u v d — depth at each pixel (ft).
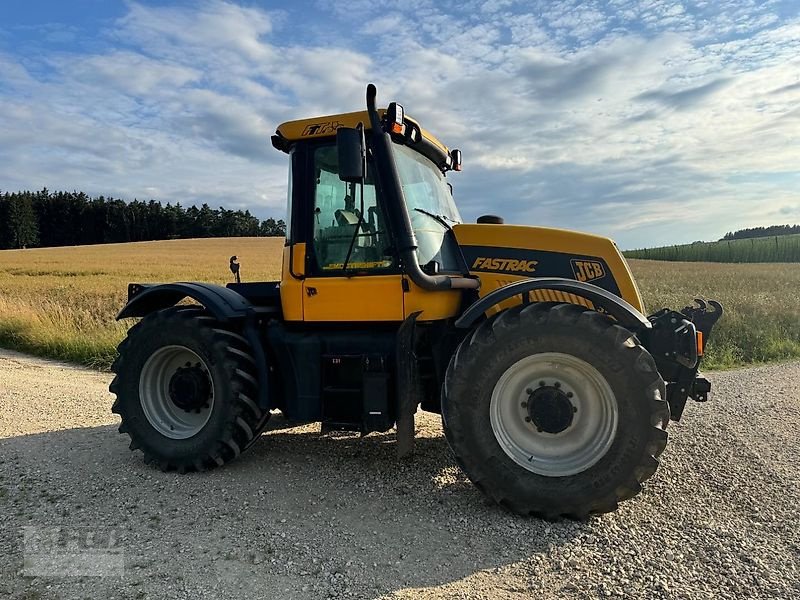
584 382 12.51
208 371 15.20
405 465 15.47
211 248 185.06
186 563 10.60
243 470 15.24
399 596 9.56
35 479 14.61
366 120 14.51
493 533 11.66
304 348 14.69
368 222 14.43
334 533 11.72
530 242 14.82
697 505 12.62
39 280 86.79
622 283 14.35
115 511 12.80
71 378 29.91
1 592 9.68
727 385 25.23
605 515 12.30
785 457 15.52
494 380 12.49
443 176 17.37
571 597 9.46
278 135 15.53
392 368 14.17
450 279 13.96
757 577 9.82
